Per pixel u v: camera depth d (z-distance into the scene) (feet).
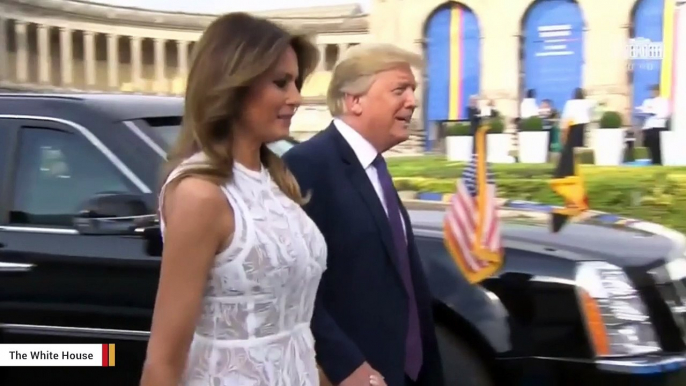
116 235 13.32
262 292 6.94
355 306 9.62
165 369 6.70
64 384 13.74
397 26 100.48
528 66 94.99
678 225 31.65
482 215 13.35
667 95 84.99
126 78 137.69
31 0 123.03
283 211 7.26
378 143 10.15
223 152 6.90
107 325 13.38
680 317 13.53
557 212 16.42
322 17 126.31
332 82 10.32
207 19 136.26
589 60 90.43
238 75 6.88
